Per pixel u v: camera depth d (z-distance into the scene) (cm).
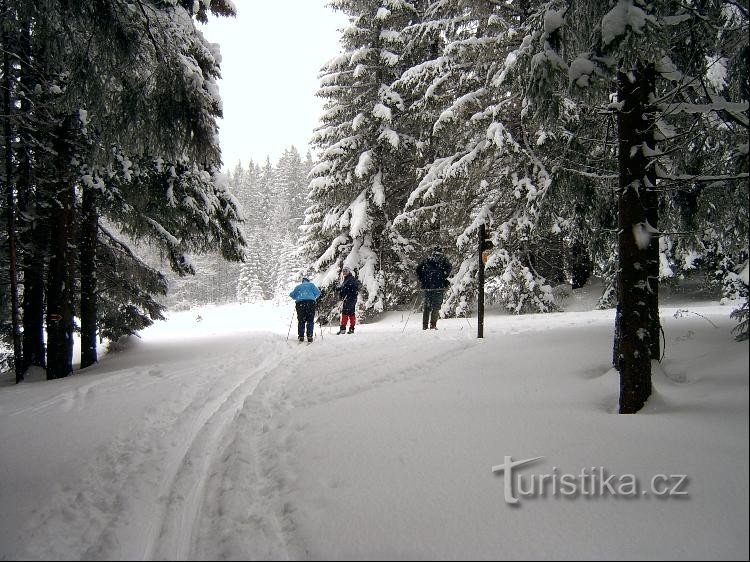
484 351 641
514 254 1398
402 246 1719
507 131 1224
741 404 299
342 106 1792
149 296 1333
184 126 654
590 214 617
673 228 580
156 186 1030
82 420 526
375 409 451
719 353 398
